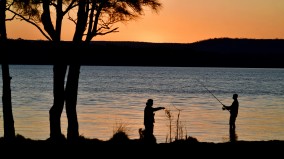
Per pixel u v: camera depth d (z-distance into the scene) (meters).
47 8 20.44
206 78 198.38
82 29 21.23
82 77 197.38
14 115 47.31
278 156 18.67
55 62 21.50
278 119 46.09
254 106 64.06
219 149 20.03
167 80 172.50
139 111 54.72
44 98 76.31
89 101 72.25
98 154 18.69
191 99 79.38
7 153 18.66
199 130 36.38
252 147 20.69
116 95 89.00
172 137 30.53
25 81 145.38
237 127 39.03
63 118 44.03
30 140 22.19
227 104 67.44
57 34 20.86
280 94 95.69
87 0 20.80
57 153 18.78
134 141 22.23
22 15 21.00
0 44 20.95
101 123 41.09
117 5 20.64
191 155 18.61
